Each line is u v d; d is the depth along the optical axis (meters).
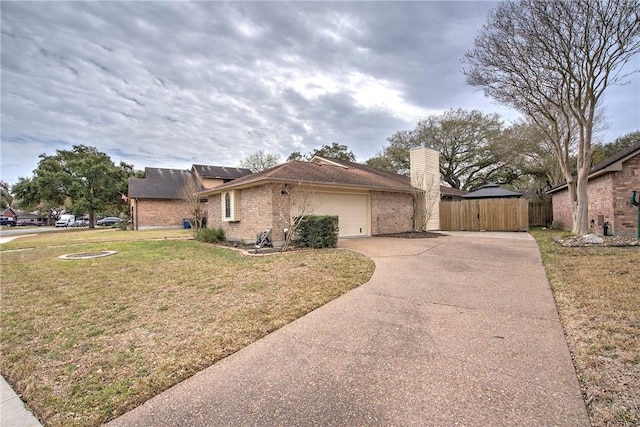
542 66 10.33
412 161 17.95
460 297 4.85
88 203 30.52
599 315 3.90
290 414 2.26
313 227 10.30
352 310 4.39
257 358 3.14
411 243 11.03
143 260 8.90
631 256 7.23
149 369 3.01
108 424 2.28
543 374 2.66
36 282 6.62
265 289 5.48
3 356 3.37
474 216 17.53
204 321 4.15
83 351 3.44
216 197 15.66
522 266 6.93
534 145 24.02
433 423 2.11
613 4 8.64
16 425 2.31
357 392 2.49
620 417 2.11
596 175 11.98
